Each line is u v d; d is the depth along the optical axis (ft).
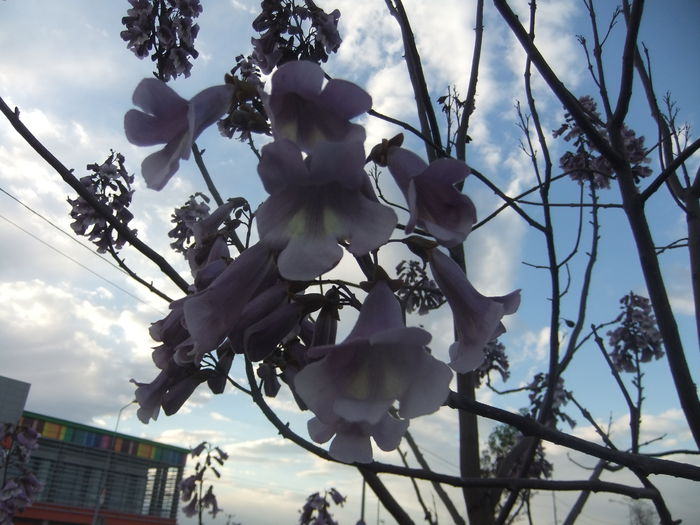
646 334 2.74
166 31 1.74
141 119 0.65
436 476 1.06
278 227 0.58
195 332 0.64
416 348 0.58
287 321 0.68
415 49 1.25
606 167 2.00
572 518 1.57
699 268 1.25
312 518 4.12
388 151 0.67
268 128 0.70
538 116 1.42
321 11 1.70
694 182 1.32
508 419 0.86
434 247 0.74
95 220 1.70
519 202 1.36
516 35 1.14
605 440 1.58
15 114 1.05
